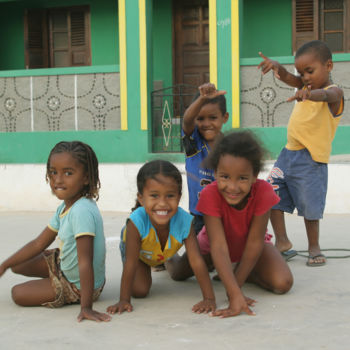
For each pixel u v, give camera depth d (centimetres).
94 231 240
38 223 571
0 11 962
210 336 200
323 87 339
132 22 738
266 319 221
